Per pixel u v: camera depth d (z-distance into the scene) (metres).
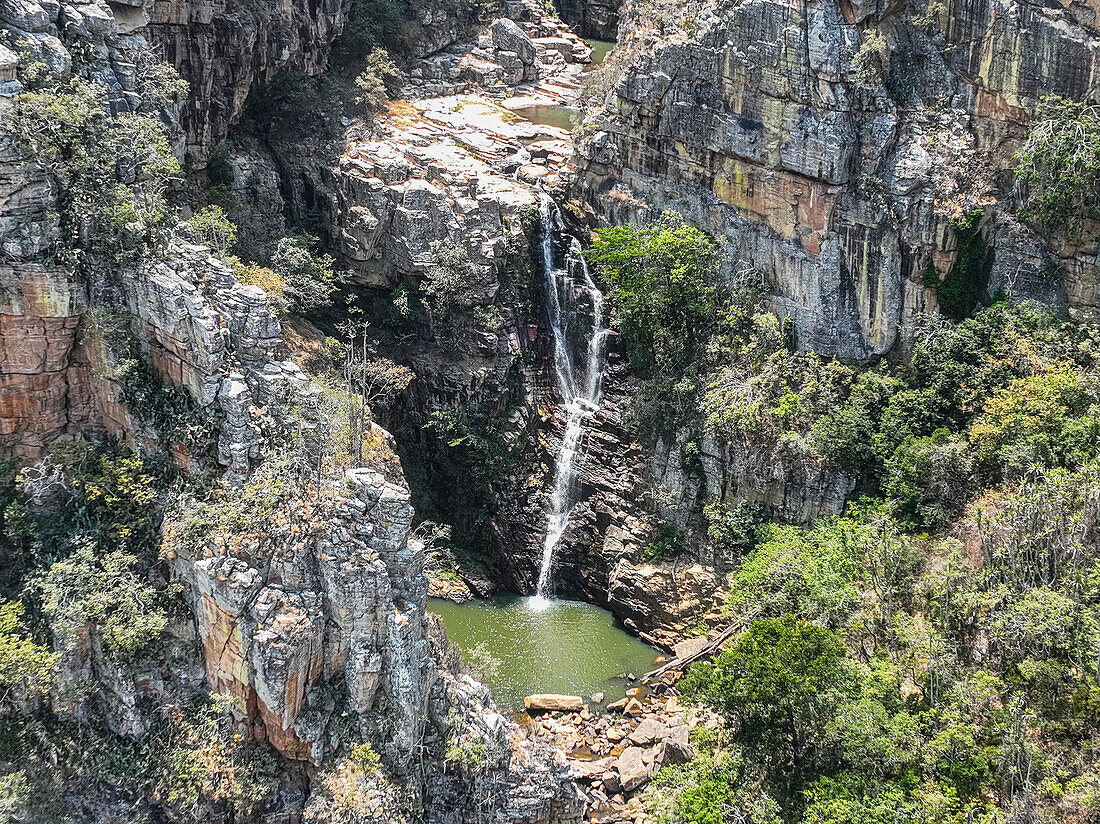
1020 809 37.47
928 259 59.66
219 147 64.06
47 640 42.88
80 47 48.19
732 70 61.47
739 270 64.00
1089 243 58.03
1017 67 57.78
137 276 44.91
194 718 43.03
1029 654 42.88
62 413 46.62
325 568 41.88
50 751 42.09
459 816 43.22
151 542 45.03
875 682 42.12
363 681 42.19
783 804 39.44
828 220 60.91
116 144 46.19
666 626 59.75
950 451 53.16
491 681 55.31
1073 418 51.94
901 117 60.09
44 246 43.94
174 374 45.38
